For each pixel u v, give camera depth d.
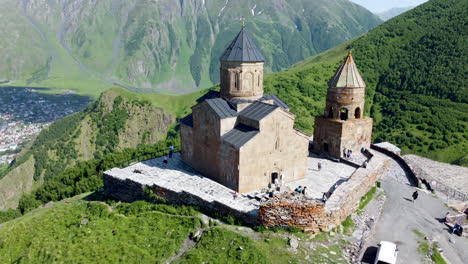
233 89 31.56
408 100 88.38
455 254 23.19
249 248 21.06
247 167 28.19
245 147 27.58
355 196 27.64
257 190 29.16
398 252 22.69
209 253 21.31
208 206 25.86
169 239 23.80
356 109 38.78
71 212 30.36
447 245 24.09
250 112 29.75
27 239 27.44
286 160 30.80
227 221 24.59
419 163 45.53
